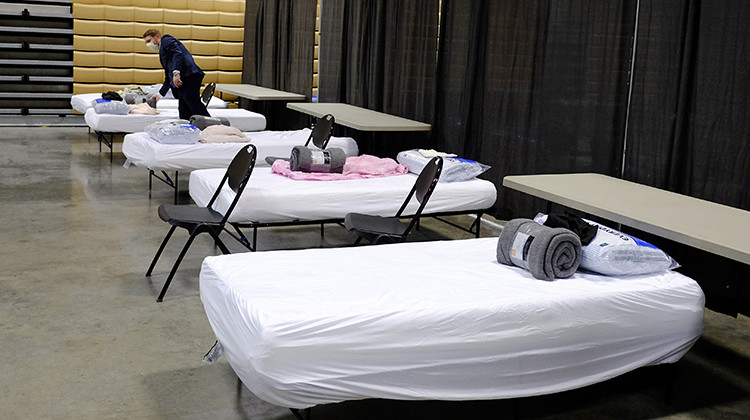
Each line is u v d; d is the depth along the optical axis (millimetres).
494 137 5941
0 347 3461
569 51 5145
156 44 8461
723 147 4082
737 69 3967
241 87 10641
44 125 10859
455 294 2832
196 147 6219
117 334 3686
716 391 3385
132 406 2990
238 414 2975
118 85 11281
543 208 5613
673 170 4375
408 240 5680
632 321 3014
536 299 2830
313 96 10750
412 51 6988
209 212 4398
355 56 8273
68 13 10906
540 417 3074
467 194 5035
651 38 4488
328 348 2525
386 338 2590
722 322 4242
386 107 7547
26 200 6332
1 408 2914
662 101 4441
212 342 3648
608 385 3400
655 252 3221
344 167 5301
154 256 4941
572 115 5176
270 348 2473
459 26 6301
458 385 2736
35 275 4480
